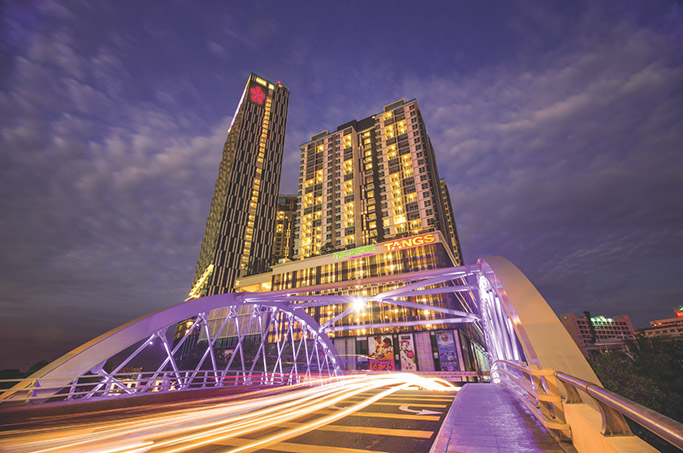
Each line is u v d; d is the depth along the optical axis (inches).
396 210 3993.6
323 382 1294.3
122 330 612.7
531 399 277.4
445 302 2664.9
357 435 258.8
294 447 234.4
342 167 4618.6
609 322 6638.8
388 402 440.8
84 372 530.0
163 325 693.3
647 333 5634.8
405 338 2679.6
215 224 4909.0
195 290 4958.2
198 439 279.7
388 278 1077.1
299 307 1243.2
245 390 885.8
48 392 466.9
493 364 696.4
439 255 2920.8
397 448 217.3
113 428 350.9
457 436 206.5
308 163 4992.6
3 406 421.1
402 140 4411.9
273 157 5511.8
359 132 4864.7
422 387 1945.1
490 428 223.8
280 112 6013.8
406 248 3105.3
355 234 3983.8
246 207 4896.7
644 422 83.6
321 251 3713.1
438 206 4097.0
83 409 480.1
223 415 428.1
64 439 298.7
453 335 2534.5
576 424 167.2
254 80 5984.3
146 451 244.1
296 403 527.8
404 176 4158.5
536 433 205.5
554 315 291.1
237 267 4453.7
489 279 491.8
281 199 6732.3
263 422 354.0
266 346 2908.5
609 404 114.3
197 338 3550.7
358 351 2787.9
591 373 231.6
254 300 1023.6
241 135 5374.0
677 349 1689.2
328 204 4426.7
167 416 432.8
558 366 241.4
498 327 616.1
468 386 576.4
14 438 306.7
